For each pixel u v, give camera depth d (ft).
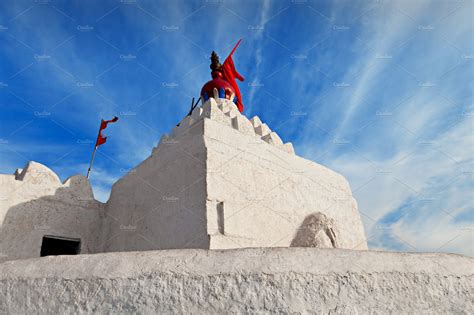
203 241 21.22
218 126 26.81
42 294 13.12
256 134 33.76
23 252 26.30
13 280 13.70
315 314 11.94
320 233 27.71
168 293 12.35
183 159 25.66
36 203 28.30
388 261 13.51
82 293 12.80
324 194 33.14
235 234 22.76
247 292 12.20
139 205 28.40
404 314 12.39
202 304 12.11
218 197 23.08
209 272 12.72
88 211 31.27
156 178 27.53
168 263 13.12
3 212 26.32
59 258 14.17
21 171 29.96
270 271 12.60
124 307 12.28
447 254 14.26
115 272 13.03
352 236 33.88
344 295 12.42
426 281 13.11
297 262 12.98
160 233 24.91
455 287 13.17
